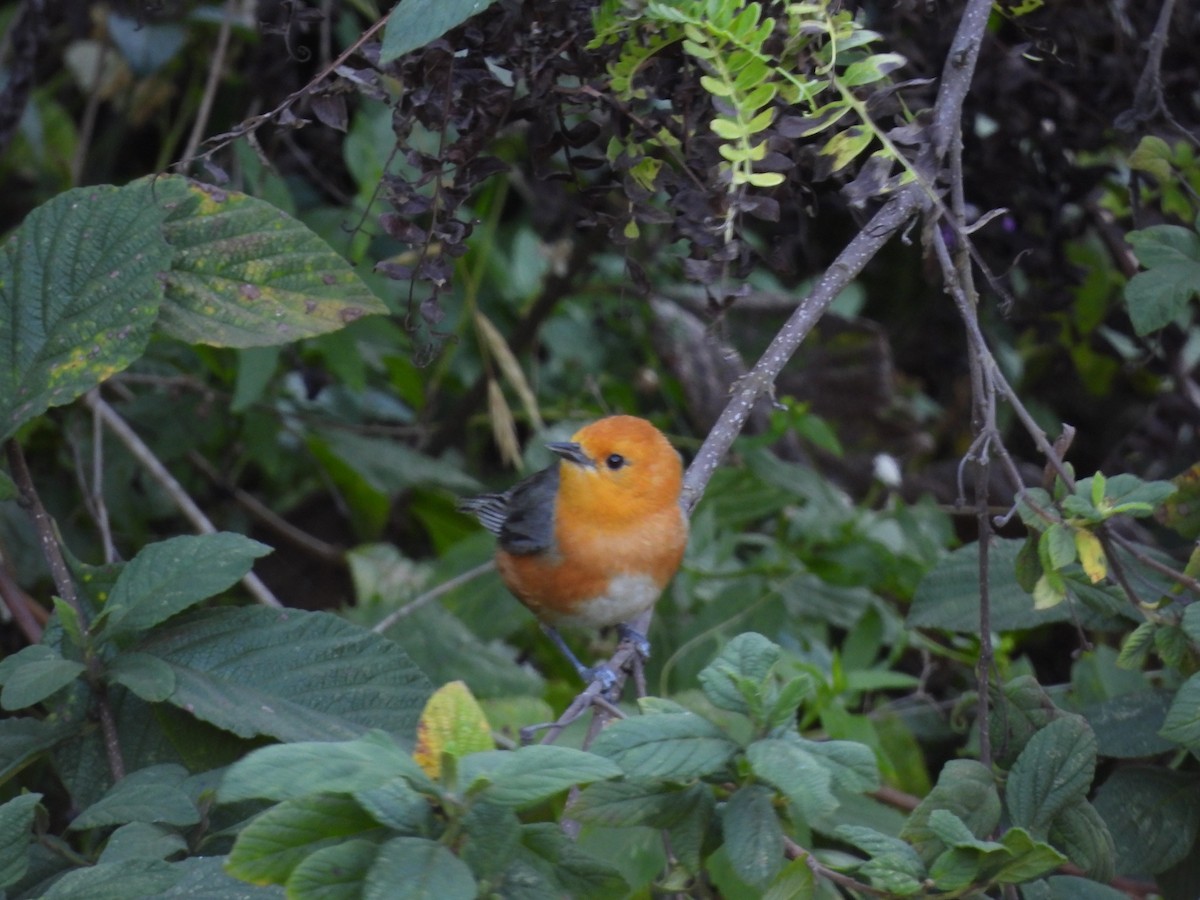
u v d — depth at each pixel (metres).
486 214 12.59
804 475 10.83
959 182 5.61
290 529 11.94
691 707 8.55
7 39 10.41
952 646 10.16
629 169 5.88
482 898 4.03
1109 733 6.21
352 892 3.86
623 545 8.10
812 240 12.58
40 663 5.46
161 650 5.92
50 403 6.04
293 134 9.91
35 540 10.26
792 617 10.05
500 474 13.27
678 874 4.78
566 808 4.64
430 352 6.04
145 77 12.05
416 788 3.91
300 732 5.62
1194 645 5.37
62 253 6.25
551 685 9.88
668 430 12.77
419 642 9.85
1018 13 6.90
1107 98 8.12
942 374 12.66
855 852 8.29
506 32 5.78
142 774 5.37
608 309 12.77
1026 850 4.41
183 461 11.55
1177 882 6.33
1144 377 11.78
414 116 5.79
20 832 4.61
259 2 6.73
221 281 6.34
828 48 5.51
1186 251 6.25
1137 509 5.02
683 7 5.39
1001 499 11.47
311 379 10.04
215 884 4.79
